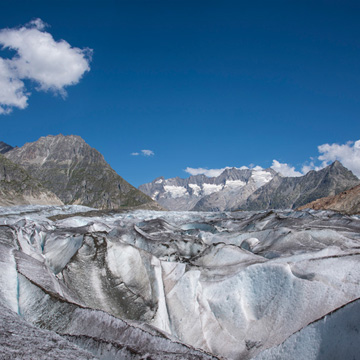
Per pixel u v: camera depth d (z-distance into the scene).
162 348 16.95
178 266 30.48
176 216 101.25
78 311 19.73
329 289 23.45
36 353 12.95
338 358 16.69
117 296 26.78
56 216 97.62
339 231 46.78
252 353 22.06
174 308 26.42
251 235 47.22
